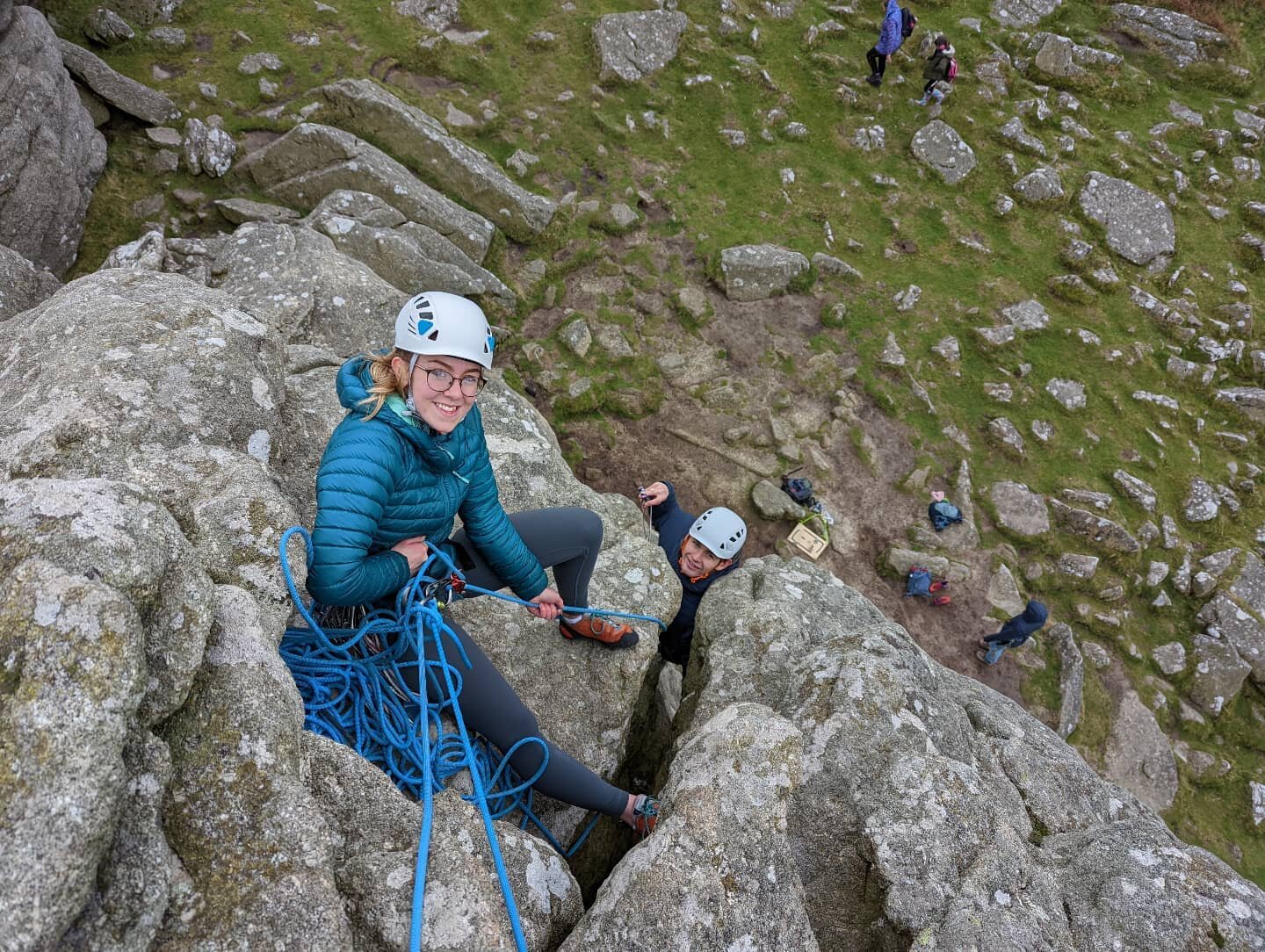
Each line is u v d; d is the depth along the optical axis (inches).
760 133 546.3
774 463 409.7
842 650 154.1
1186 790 382.3
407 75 484.1
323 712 119.3
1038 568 413.1
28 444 120.8
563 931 109.7
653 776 181.2
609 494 237.6
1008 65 618.8
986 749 149.3
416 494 112.3
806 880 120.8
